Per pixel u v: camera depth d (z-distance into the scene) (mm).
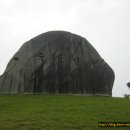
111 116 22188
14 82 38281
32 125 19562
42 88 37750
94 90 39688
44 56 39438
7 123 20297
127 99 33812
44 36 41719
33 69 38312
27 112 23828
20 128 18984
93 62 41250
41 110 24578
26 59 39250
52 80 38344
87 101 30344
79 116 22141
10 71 39438
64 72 39062
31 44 40812
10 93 37844
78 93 38625
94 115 22562
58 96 34750
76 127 18984
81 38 43219
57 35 41781
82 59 40906
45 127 19109
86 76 39844
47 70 38531
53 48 40344
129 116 22266
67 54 40406
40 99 31453
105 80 41188
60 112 23797
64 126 19203
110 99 33219
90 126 19234
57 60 39469
